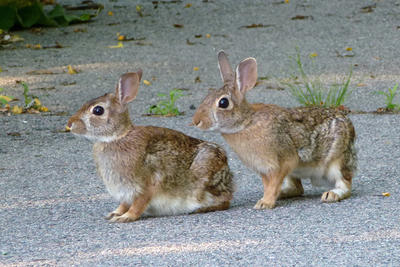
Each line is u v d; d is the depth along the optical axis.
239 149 9.38
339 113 9.97
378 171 11.05
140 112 15.32
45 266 7.30
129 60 20.03
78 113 8.77
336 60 19.38
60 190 10.47
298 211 9.12
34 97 16.05
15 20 23.64
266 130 9.23
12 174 11.35
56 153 12.58
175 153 9.05
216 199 9.28
